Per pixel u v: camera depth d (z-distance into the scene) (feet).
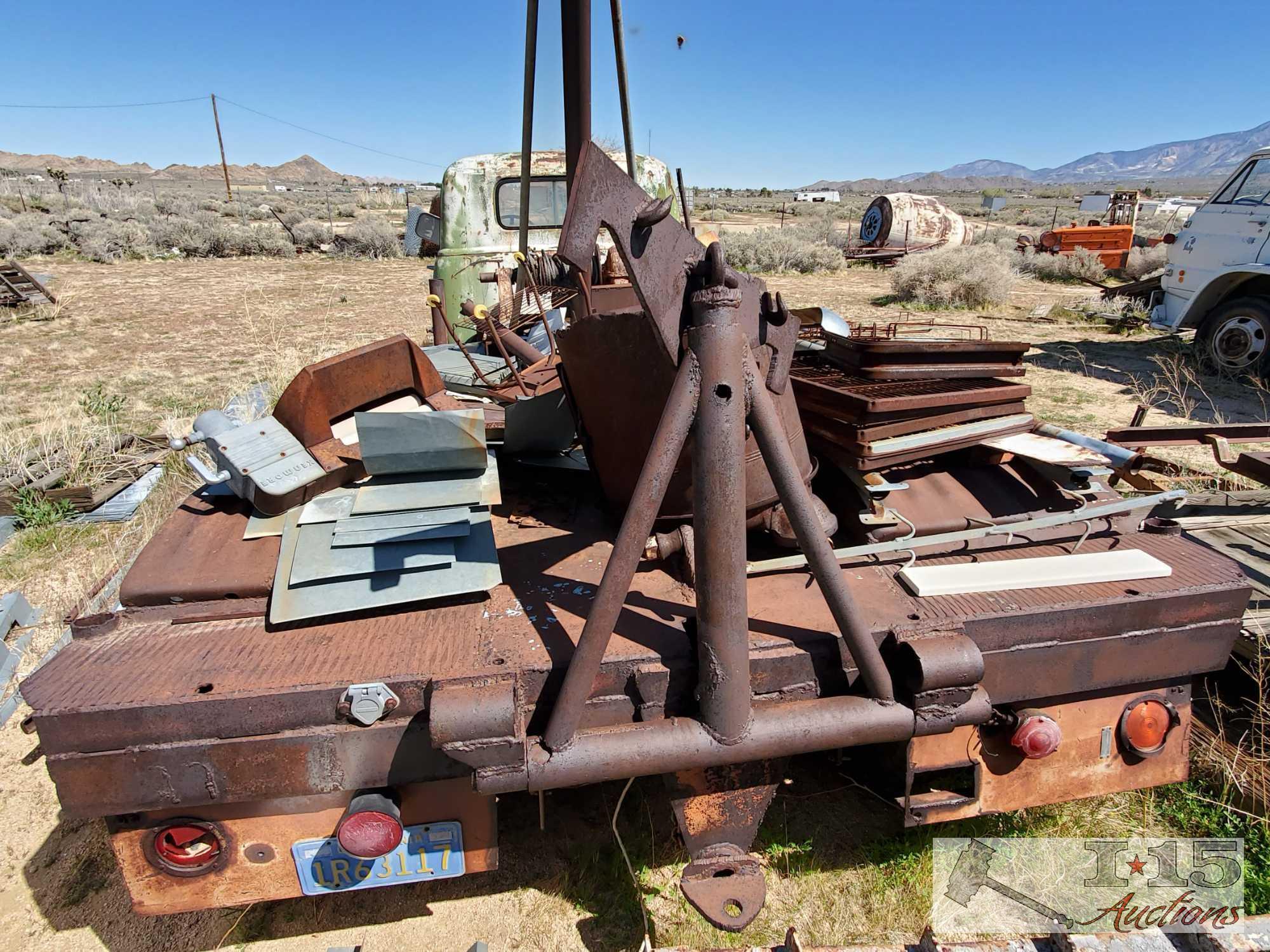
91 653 6.10
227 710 5.53
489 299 18.72
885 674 6.01
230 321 43.06
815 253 73.05
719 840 6.49
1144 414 12.32
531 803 8.98
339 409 7.88
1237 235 30.19
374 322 42.06
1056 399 27.40
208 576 6.77
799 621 6.70
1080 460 8.17
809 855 8.29
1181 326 33.27
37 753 10.37
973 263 51.01
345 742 5.72
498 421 10.43
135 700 5.46
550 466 10.00
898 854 8.21
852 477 8.50
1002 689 6.64
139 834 5.98
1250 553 11.14
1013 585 6.98
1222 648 7.07
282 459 7.44
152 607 6.67
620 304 12.00
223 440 7.28
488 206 18.71
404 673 5.77
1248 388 29.19
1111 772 7.31
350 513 7.23
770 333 6.21
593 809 8.89
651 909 7.66
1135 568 7.14
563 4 8.92
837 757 8.77
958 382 9.52
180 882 6.18
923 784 8.24
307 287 58.95
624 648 6.22
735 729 5.75
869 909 7.66
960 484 9.04
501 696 5.43
